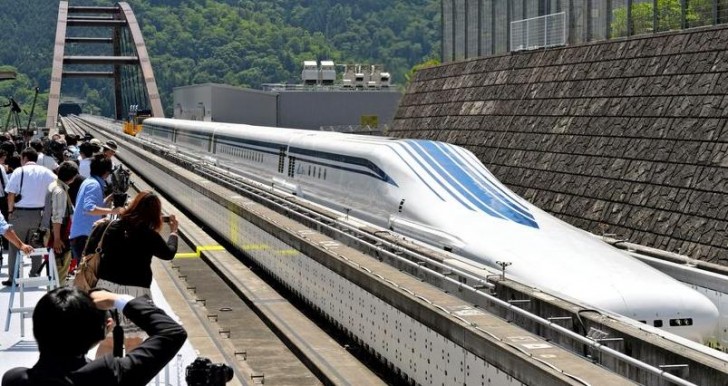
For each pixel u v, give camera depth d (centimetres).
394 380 1167
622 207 2289
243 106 7288
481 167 1986
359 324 1299
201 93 7719
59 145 2111
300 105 7281
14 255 1619
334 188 2469
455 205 1788
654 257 1694
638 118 2334
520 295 1098
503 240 1555
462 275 1142
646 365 742
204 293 1806
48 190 1426
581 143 2556
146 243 900
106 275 897
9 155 1959
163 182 3984
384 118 7338
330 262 1439
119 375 444
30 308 1320
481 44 3719
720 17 2261
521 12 3362
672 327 1319
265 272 1936
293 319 1526
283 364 1291
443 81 3788
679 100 2200
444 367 988
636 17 2612
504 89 3169
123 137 7338
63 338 437
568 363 780
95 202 1276
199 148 4891
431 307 1026
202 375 530
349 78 7719
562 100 2734
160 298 1678
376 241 1516
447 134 3588
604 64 2564
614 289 1324
